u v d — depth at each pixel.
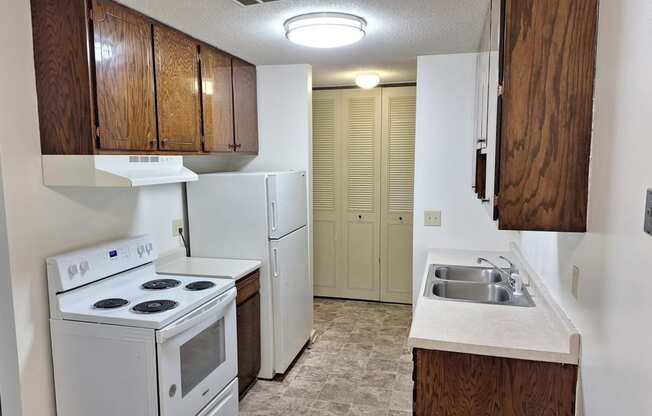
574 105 1.47
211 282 2.53
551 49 1.47
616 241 1.24
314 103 4.71
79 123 1.92
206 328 2.26
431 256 3.09
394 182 4.59
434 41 2.80
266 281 3.06
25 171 1.91
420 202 3.35
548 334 1.76
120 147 2.09
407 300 4.71
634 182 1.12
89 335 1.99
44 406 2.03
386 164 4.59
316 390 2.98
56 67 1.91
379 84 4.50
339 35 2.42
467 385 1.73
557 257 1.88
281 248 3.09
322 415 2.69
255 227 3.04
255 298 3.00
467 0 2.06
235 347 2.55
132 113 2.16
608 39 1.33
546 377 1.65
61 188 2.11
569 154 1.49
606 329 1.31
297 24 2.32
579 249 1.57
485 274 2.77
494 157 1.62
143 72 2.24
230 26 2.45
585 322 1.51
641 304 1.07
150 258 2.62
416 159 3.33
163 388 1.94
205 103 2.83
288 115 3.57
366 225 4.73
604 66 1.36
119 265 2.38
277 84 3.57
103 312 2.02
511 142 1.53
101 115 1.96
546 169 1.51
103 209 2.41
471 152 3.22
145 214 2.78
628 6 1.18
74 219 2.20
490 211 1.76
